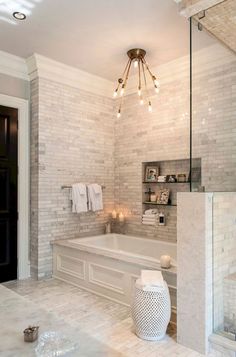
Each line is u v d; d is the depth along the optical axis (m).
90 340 1.59
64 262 3.70
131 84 4.37
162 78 3.99
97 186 4.23
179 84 3.82
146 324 2.23
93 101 4.41
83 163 4.25
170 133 3.92
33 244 3.81
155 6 2.62
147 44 3.33
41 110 3.78
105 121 4.57
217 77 2.98
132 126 4.42
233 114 3.05
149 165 4.30
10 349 1.47
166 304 2.27
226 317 2.28
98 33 3.09
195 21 2.58
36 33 3.10
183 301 2.23
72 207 4.03
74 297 3.15
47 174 3.83
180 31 3.04
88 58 3.71
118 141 4.64
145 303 2.23
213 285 2.20
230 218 2.42
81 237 4.14
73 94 4.15
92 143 4.38
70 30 3.03
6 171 3.64
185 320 2.21
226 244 2.35
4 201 3.62
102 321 2.57
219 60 2.94
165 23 2.89
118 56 3.65
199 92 2.90
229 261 2.38
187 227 2.24
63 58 3.71
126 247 4.21
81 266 3.45
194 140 2.85
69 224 4.07
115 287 3.03
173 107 3.88
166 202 3.97
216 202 2.26
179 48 3.42
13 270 3.71
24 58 3.72
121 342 2.22
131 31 3.04
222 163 2.93
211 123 2.92
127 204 4.46
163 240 3.92
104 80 4.40
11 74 3.73
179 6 2.51
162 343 2.22
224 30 2.66
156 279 2.33
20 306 2.04
